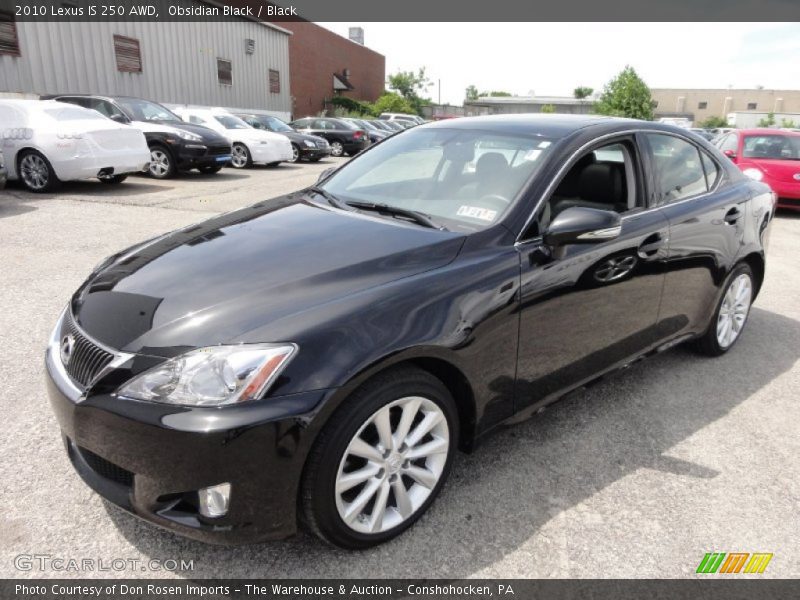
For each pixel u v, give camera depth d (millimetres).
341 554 2238
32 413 3023
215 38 22547
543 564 2234
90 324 2197
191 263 2455
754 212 4035
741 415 3385
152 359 1965
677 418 3326
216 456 1855
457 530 2381
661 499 2627
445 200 2914
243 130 14711
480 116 3662
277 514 1980
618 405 3449
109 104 11664
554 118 3395
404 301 2191
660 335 3471
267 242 2598
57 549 2191
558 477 2742
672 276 3377
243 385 1885
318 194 3311
